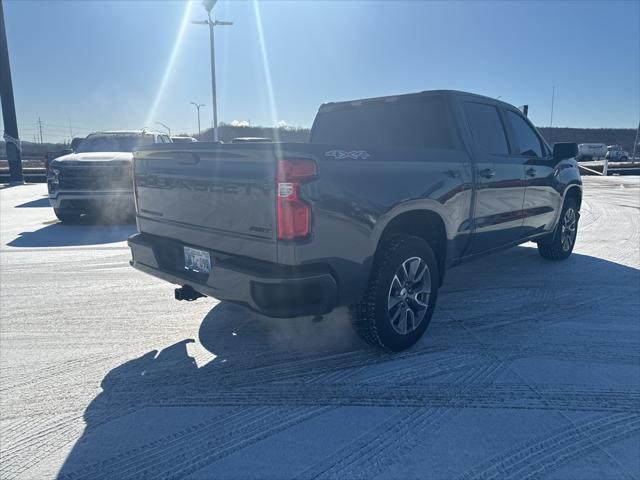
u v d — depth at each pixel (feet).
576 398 9.94
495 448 8.32
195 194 11.10
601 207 40.57
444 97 14.23
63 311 15.25
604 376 10.88
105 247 25.23
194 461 8.03
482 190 14.32
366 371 11.16
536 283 18.22
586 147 156.76
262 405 9.72
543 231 19.39
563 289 17.44
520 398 9.95
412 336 12.13
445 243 13.19
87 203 30.27
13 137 69.15
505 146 16.34
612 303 15.89
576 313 14.93
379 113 15.79
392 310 11.65
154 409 9.60
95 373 11.13
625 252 23.52
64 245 25.72
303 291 9.43
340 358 11.85
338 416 9.32
